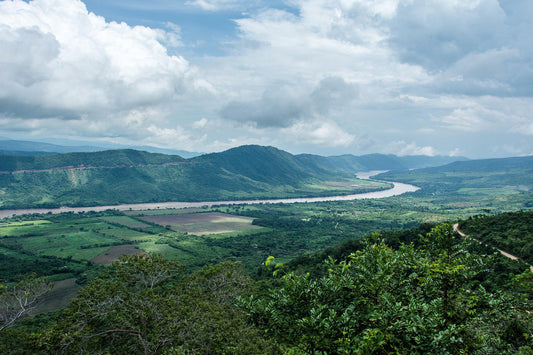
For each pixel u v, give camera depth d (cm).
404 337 1292
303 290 1510
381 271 1463
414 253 1794
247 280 6378
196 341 3734
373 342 1226
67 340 3812
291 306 1530
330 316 1388
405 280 1603
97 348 4175
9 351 4244
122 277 4631
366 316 1398
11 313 4831
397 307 1333
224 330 3781
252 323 1584
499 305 1823
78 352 3966
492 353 1697
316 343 1364
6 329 4600
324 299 1530
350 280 1531
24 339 3897
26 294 4809
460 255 1731
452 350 1272
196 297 5103
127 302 4247
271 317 1522
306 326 1385
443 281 1571
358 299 1484
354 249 11088
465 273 1553
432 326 1287
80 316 4131
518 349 1744
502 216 10788
